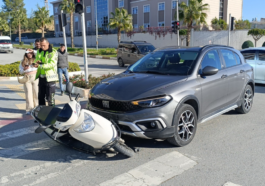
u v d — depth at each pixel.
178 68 5.07
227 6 41.12
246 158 4.19
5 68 12.85
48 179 3.60
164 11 40.91
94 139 3.86
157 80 4.60
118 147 4.01
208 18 38.38
